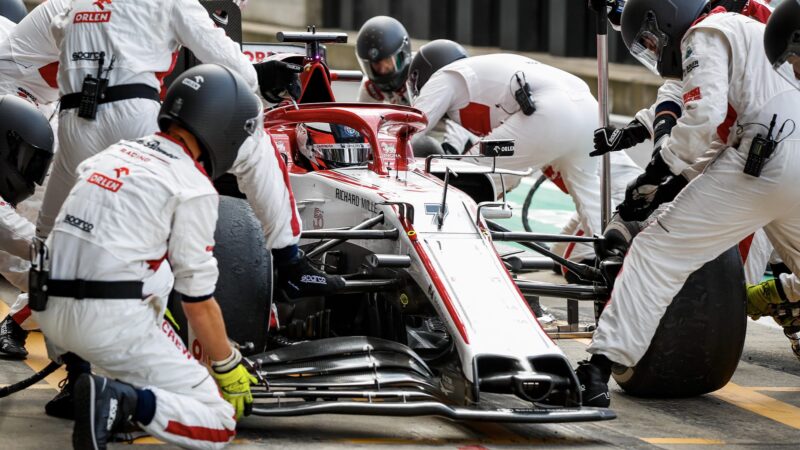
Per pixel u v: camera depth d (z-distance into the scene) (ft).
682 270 65.41
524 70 95.66
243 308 59.47
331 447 55.31
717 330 67.51
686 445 60.03
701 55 62.59
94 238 47.21
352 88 110.63
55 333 48.03
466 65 97.19
